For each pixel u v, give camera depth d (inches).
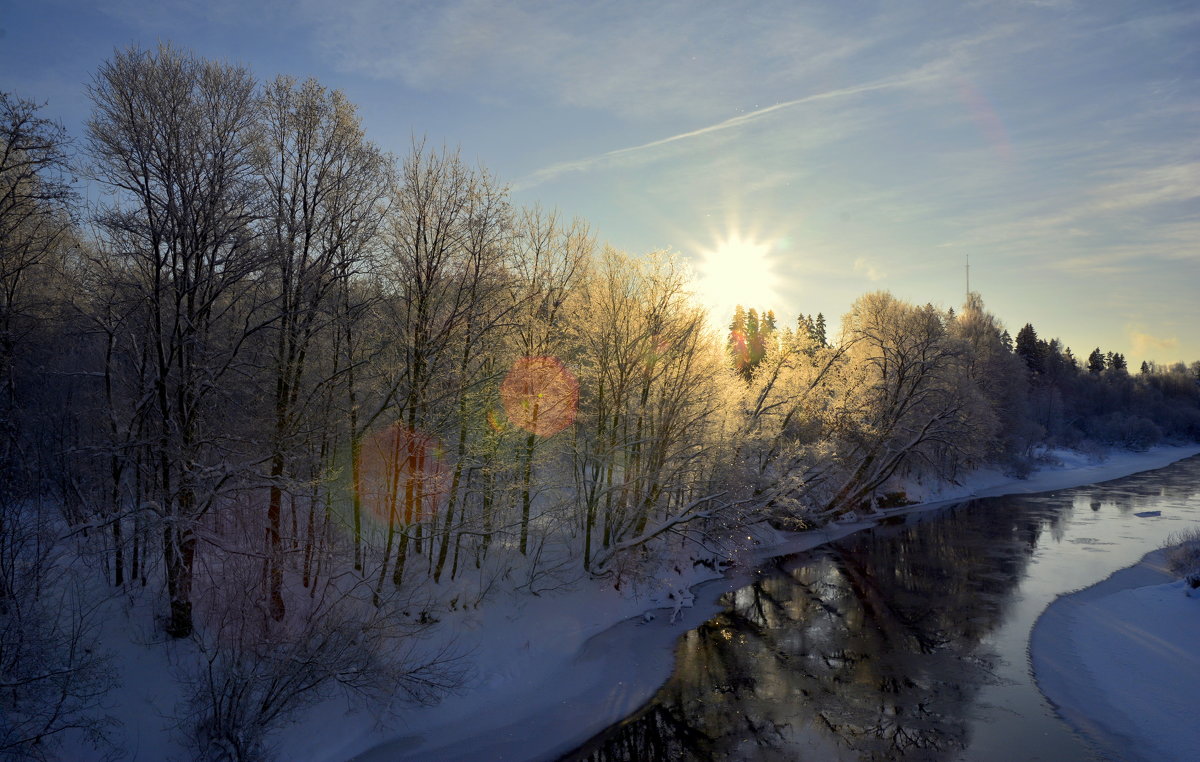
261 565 670.5
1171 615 893.8
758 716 680.4
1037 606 1001.5
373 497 862.5
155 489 634.2
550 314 975.0
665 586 1080.2
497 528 908.0
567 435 1013.8
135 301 615.2
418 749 617.0
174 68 613.3
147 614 640.4
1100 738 618.8
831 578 1202.6
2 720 480.1
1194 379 6274.6
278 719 572.7
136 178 585.0
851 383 1716.3
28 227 709.3
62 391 799.7
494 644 796.6
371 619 681.0
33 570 549.3
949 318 3031.5
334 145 729.0
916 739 625.6
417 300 786.2
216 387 622.8
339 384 802.8
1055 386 4168.3
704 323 1083.3
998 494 2251.5
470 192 802.8
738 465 1170.0
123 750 514.0
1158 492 2246.6
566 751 619.5
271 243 646.5
